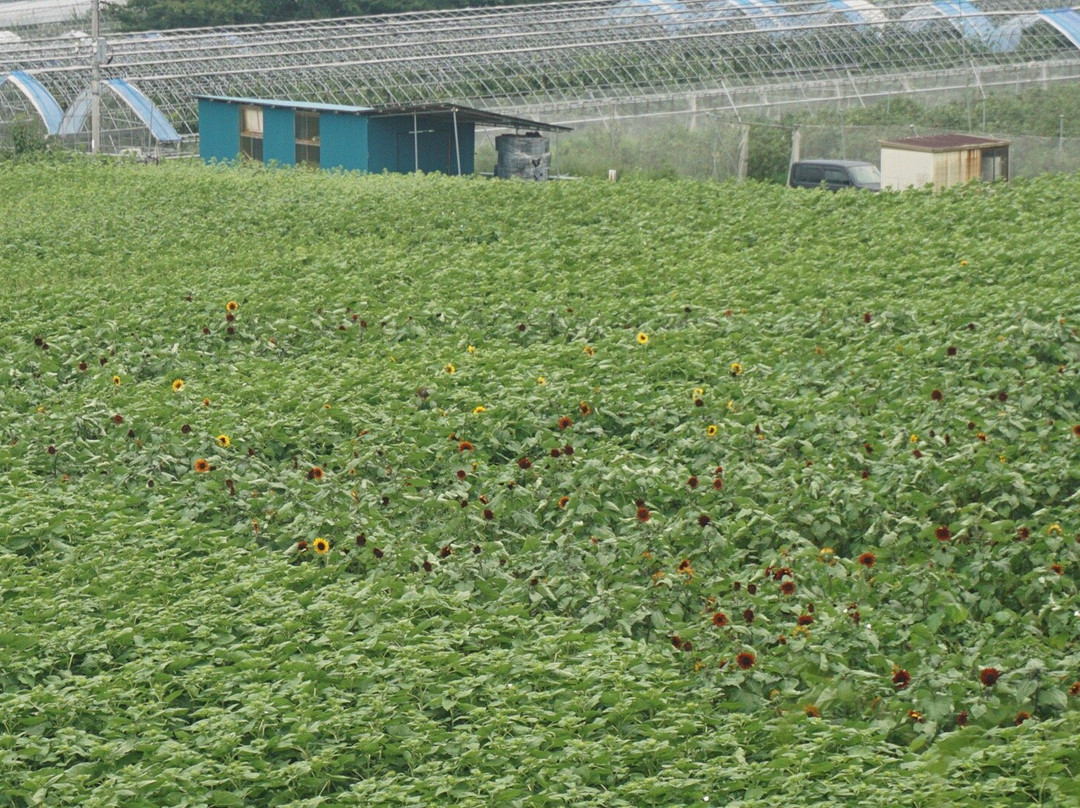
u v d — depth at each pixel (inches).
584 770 362.3
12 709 393.1
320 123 1820.9
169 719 396.5
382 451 600.7
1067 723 368.2
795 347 734.5
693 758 370.3
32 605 462.3
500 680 408.5
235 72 1982.0
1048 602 444.1
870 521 517.7
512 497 545.0
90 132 2050.9
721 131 1809.8
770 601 450.9
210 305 874.8
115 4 3161.9
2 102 2091.5
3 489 580.4
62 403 700.7
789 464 560.7
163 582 480.4
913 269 922.7
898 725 381.7
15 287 1011.9
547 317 822.5
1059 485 527.5
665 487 545.6
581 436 626.5
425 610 460.1
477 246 1087.0
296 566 502.6
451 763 369.1
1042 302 766.5
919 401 626.5
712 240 1060.5
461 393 666.8
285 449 635.5
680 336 759.1
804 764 356.2
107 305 890.1
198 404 674.8
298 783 367.9
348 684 410.0
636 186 1341.0
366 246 1105.4
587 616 451.8
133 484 585.0
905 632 428.8
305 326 829.2
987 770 355.9
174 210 1347.2
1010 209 1107.3
